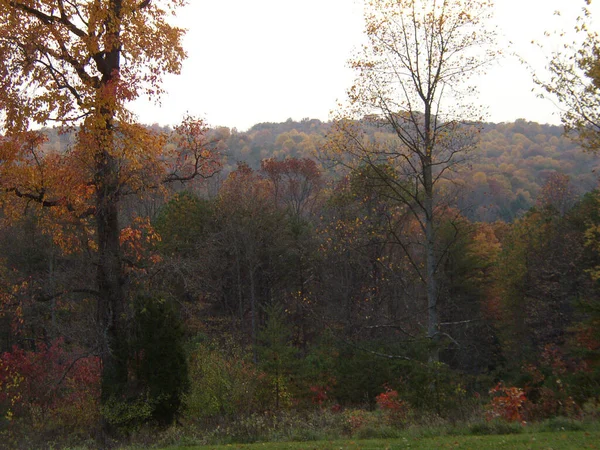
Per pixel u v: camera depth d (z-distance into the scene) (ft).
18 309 56.54
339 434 39.68
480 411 42.60
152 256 58.65
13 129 47.26
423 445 31.96
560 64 55.31
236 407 61.67
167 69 53.47
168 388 55.06
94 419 61.82
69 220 54.24
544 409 42.45
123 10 49.39
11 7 46.83
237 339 110.83
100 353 56.08
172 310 57.77
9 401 67.15
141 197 56.44
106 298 56.44
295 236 147.13
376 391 67.31
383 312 106.01
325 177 180.24
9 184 49.34
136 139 49.29
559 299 120.57
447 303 116.78
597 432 33.55
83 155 51.06
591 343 65.72
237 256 129.29
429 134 61.72
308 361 87.10
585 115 55.21
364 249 95.55
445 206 65.82
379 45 62.54
